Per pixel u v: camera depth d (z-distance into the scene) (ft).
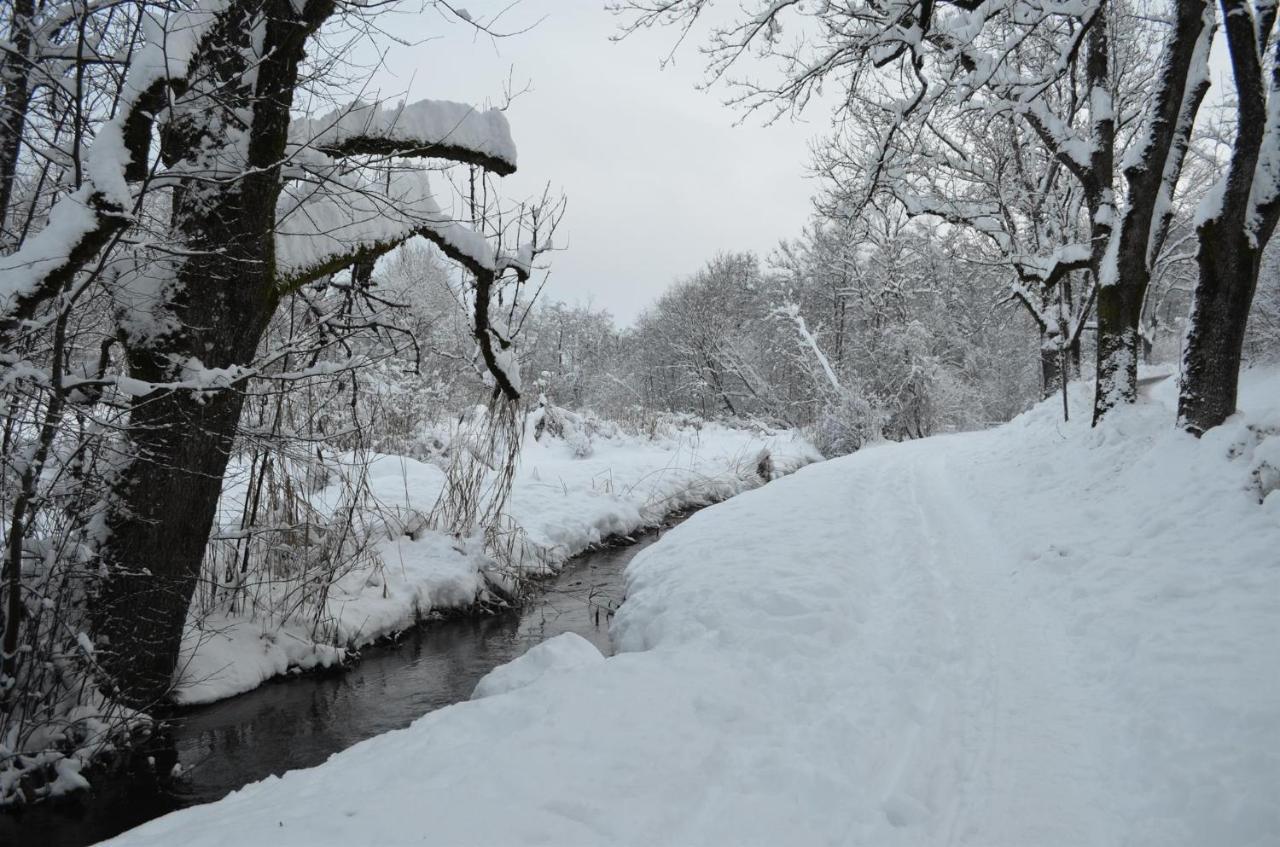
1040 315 62.13
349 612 25.70
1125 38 52.16
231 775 17.03
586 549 39.60
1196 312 26.76
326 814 10.30
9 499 15.78
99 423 15.44
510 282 29.12
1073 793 11.28
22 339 15.96
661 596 23.76
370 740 14.61
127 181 17.13
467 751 12.58
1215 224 25.79
